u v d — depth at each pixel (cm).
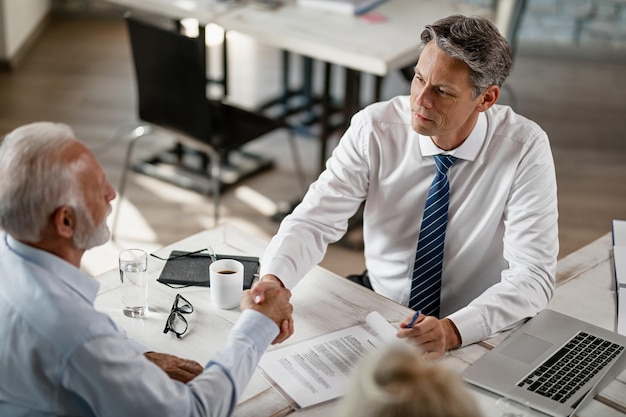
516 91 469
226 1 330
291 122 421
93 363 117
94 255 306
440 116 169
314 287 172
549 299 174
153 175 365
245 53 509
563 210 352
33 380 119
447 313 197
